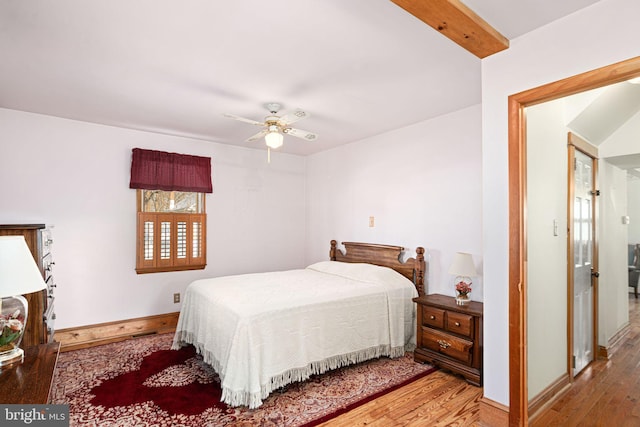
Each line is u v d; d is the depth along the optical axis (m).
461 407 2.36
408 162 3.80
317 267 4.22
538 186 2.35
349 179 4.62
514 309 1.98
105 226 3.79
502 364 2.05
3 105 3.17
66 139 3.57
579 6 1.70
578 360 2.90
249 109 3.23
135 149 3.91
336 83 2.63
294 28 1.88
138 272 3.96
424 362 3.07
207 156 4.49
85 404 2.38
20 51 2.13
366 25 1.86
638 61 1.55
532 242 2.26
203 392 2.55
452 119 3.35
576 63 1.74
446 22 1.71
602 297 3.28
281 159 5.22
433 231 3.52
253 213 4.91
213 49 2.11
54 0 1.63
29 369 1.48
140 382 2.71
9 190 3.29
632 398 2.49
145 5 1.67
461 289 2.94
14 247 1.50
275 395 2.50
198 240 4.40
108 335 3.76
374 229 4.22
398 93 2.85
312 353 2.69
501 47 1.99
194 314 3.25
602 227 3.40
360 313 3.02
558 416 2.26
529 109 2.28
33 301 2.65
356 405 2.37
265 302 2.62
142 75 2.49
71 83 2.64
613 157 3.34
